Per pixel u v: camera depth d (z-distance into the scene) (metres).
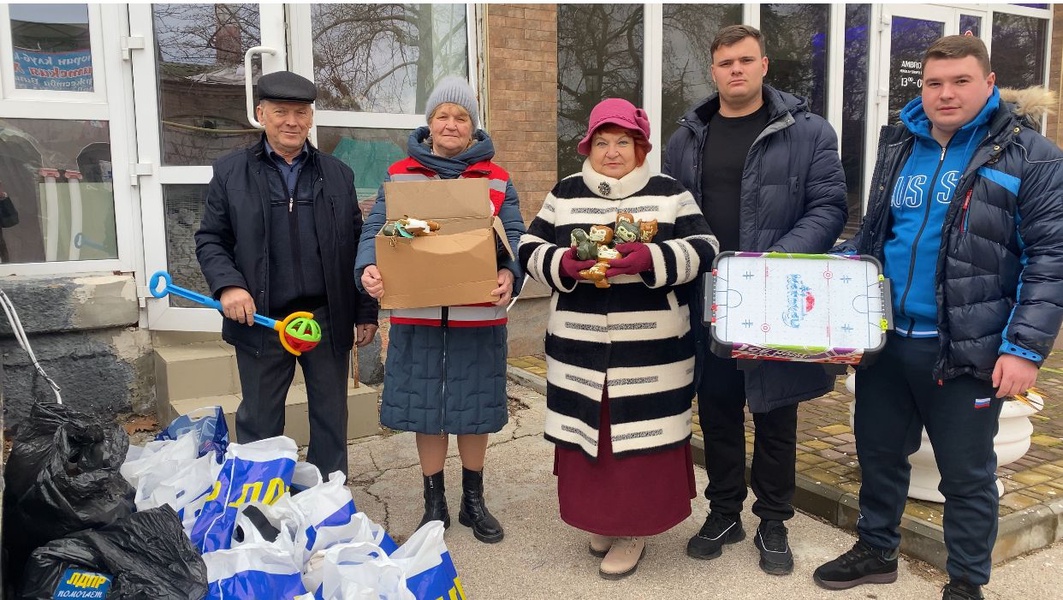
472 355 2.81
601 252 2.35
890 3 6.67
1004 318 2.19
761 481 2.70
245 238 2.65
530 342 5.57
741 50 2.53
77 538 1.99
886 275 2.41
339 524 2.30
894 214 2.40
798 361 2.36
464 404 2.80
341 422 2.93
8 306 2.39
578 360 2.55
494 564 2.75
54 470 2.08
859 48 6.65
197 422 2.83
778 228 2.58
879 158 2.47
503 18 5.04
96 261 4.16
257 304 2.69
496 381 2.87
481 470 3.02
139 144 4.14
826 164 2.57
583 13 5.46
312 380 2.86
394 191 2.52
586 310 2.54
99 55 4.06
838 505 3.03
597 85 5.60
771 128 2.53
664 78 5.80
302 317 2.60
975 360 2.17
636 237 2.39
